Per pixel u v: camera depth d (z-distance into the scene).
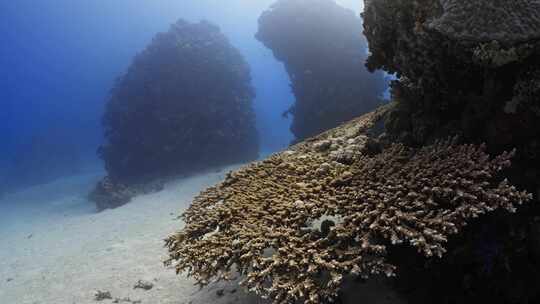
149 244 8.09
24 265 9.08
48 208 18.58
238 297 4.11
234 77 21.36
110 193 15.96
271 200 3.22
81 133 54.34
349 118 17.12
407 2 3.34
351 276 3.57
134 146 19.47
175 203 12.91
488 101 2.81
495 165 2.51
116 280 6.24
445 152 2.88
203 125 19.36
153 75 20.09
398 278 3.23
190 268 3.06
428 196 2.55
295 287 2.32
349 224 2.58
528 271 2.68
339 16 18.03
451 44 2.83
